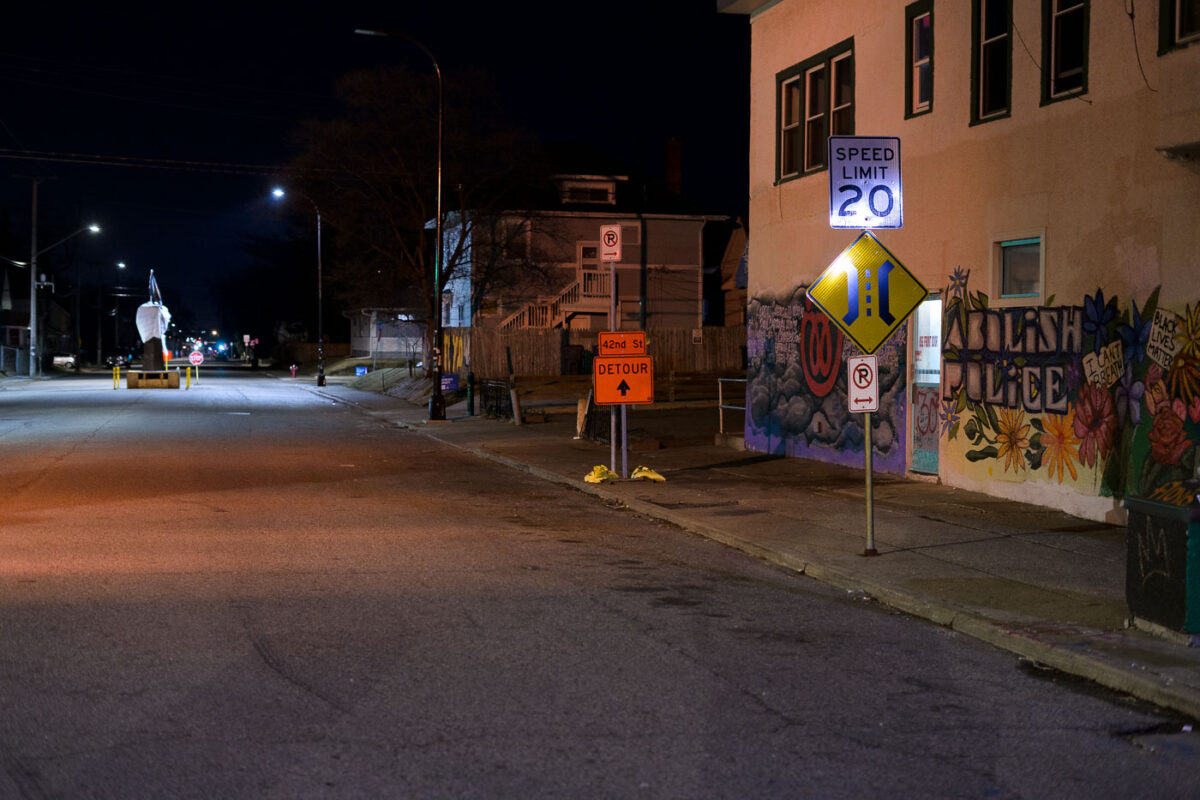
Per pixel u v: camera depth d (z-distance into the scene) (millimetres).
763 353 19609
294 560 10164
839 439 17297
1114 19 11703
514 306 49656
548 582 9352
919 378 15492
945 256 14633
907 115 15391
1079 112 12211
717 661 6938
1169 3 10750
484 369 41844
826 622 8125
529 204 45469
